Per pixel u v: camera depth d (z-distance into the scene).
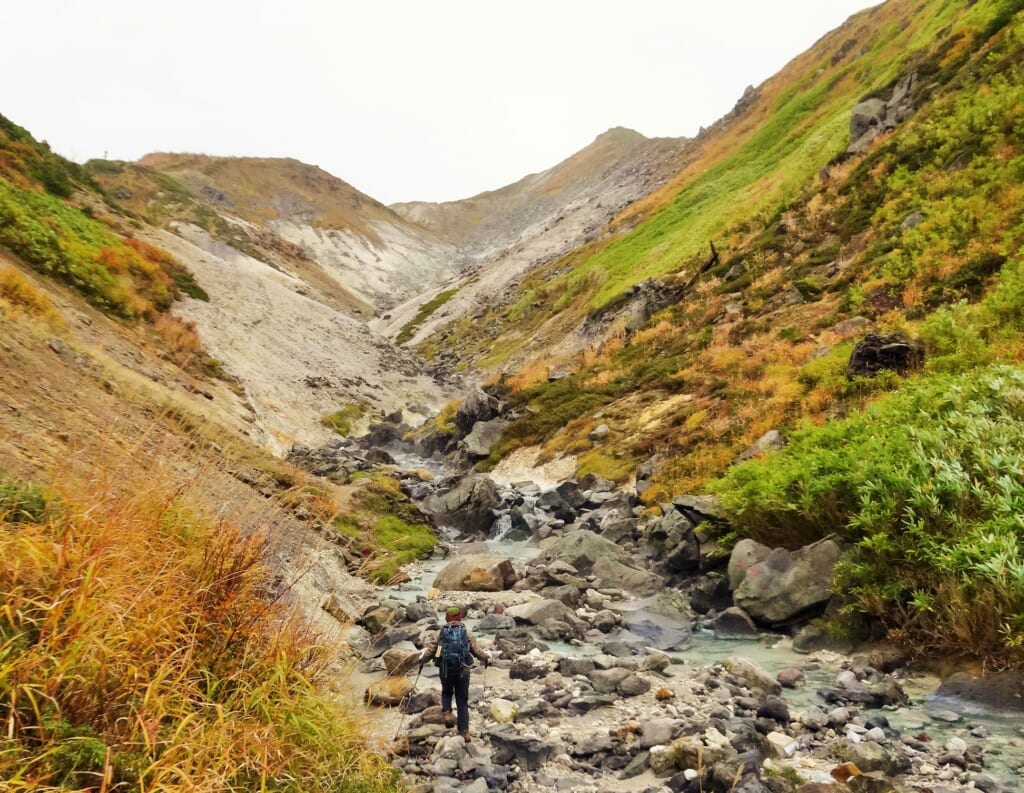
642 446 22.84
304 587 10.02
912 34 52.00
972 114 27.52
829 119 50.69
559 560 14.33
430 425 39.41
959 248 21.36
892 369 16.77
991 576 7.55
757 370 23.16
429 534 19.16
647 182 112.31
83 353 16.61
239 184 170.12
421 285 149.38
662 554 14.34
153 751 3.59
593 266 60.62
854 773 5.50
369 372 51.53
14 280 17.08
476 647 6.75
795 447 13.56
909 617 8.72
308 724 4.62
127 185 117.75
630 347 34.66
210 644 4.89
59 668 3.51
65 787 3.19
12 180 33.44
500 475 26.67
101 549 4.15
